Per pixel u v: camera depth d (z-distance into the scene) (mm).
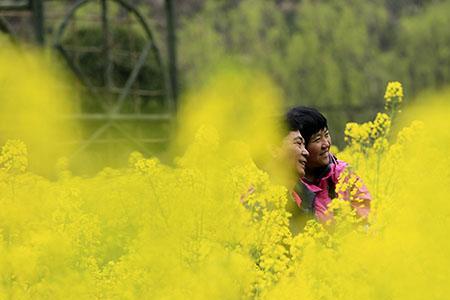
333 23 46125
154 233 6832
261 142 8203
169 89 29422
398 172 8383
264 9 45938
